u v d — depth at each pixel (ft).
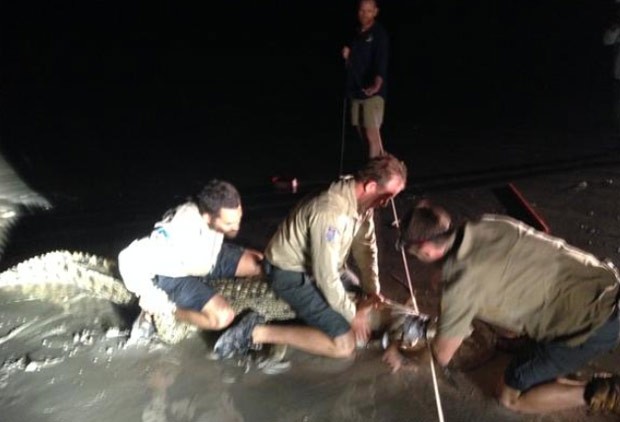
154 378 13.46
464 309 11.22
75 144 26.45
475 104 32.68
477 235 11.15
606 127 28.60
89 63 38.09
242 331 13.76
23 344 14.40
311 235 12.60
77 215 20.20
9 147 25.91
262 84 35.53
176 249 13.62
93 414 12.55
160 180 22.93
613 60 37.47
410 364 13.70
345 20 46.47
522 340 13.61
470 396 12.86
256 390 13.17
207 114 30.66
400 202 21.01
